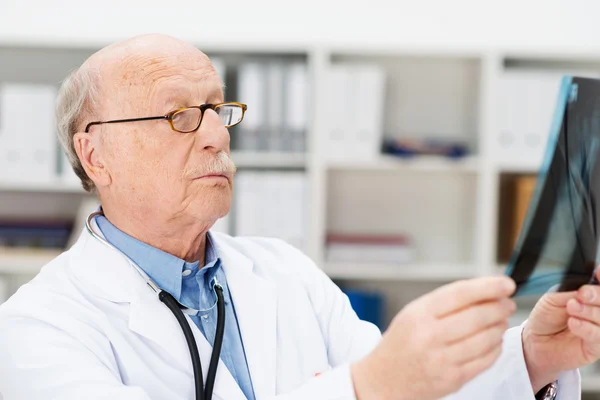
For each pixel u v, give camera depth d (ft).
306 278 4.75
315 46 9.43
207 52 9.93
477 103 9.91
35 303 3.88
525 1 10.52
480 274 9.58
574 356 3.44
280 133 9.50
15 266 9.22
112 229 4.23
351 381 2.90
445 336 2.64
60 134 4.44
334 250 9.61
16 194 10.24
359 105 9.48
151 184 4.04
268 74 9.45
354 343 4.55
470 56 9.66
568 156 2.65
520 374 3.57
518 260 2.70
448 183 10.34
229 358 4.08
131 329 3.88
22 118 9.35
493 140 9.49
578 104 2.67
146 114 4.03
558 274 2.81
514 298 2.82
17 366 3.62
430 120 10.27
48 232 9.55
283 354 4.25
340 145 9.52
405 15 10.51
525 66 10.12
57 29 10.48
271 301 4.33
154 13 10.51
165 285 4.08
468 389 3.63
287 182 9.48
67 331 3.74
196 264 4.17
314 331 4.41
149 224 4.12
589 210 2.72
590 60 9.89
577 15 10.51
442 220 10.36
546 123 9.45
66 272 4.14
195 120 4.07
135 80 4.05
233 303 4.31
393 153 9.66
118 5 10.48
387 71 10.23
